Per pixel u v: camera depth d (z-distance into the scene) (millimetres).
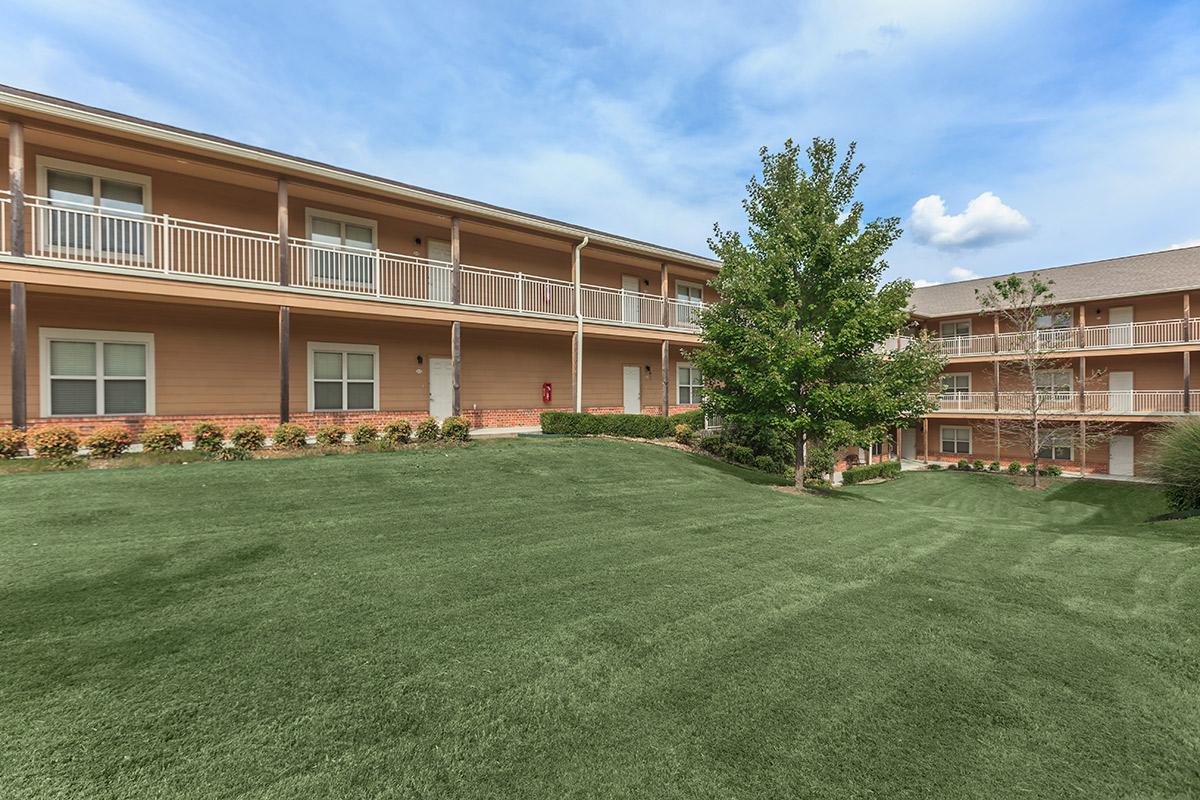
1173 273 23203
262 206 12688
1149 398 22578
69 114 9047
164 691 2902
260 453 10008
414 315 13242
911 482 23141
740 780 2422
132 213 11000
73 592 4094
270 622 3775
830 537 7105
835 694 3168
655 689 3158
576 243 16859
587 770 2455
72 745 2451
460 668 3297
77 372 10484
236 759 2420
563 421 15055
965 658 3666
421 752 2533
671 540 6461
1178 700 3182
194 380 11688
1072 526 8688
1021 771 2533
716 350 12117
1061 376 25234
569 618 4090
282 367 11344
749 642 3818
